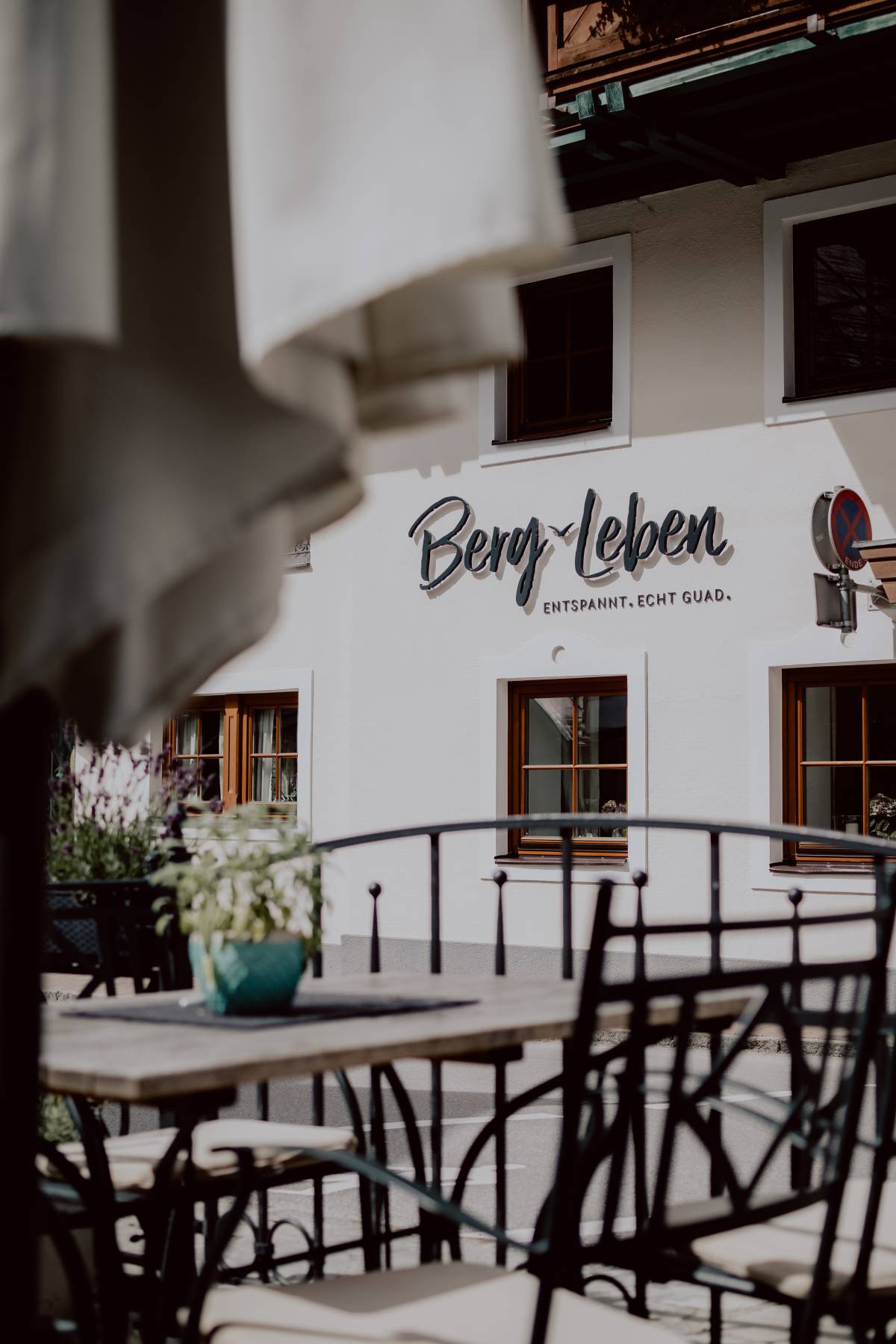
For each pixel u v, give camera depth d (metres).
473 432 13.23
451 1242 3.33
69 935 5.17
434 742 13.28
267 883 2.85
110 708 1.46
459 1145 7.40
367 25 1.16
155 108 1.31
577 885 12.23
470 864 12.91
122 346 1.26
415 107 1.13
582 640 12.48
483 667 13.02
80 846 6.71
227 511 1.24
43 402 1.26
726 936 11.41
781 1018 2.22
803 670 11.59
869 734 11.31
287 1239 4.75
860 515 11.08
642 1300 3.27
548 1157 7.13
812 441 11.48
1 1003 1.38
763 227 11.79
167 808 6.90
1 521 1.27
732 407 11.88
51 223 1.12
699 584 11.90
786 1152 7.00
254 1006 2.84
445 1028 2.62
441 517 13.38
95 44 1.16
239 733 15.02
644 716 12.07
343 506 1.45
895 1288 2.43
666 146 11.25
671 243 12.25
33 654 1.21
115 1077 2.14
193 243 1.29
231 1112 8.29
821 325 11.71
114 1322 2.58
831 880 11.02
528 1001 3.12
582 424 12.88
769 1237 2.62
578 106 11.05
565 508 12.67
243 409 1.26
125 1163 3.10
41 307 1.10
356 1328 2.18
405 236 1.11
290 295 1.13
